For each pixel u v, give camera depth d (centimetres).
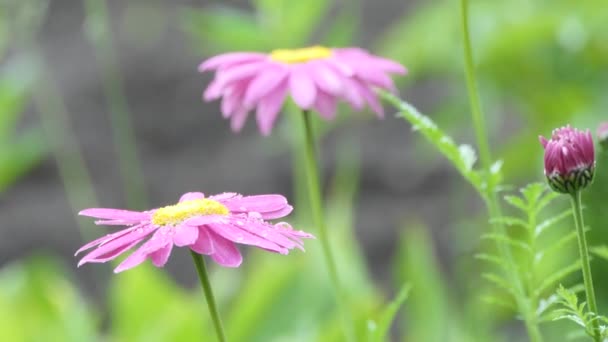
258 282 116
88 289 200
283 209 71
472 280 126
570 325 108
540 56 126
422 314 116
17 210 234
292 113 125
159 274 128
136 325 116
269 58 88
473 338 115
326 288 115
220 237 68
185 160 252
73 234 223
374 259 208
